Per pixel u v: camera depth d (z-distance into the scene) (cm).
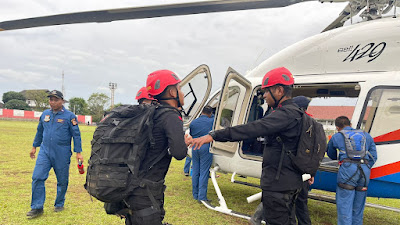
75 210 392
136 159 166
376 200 536
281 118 198
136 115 176
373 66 350
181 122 179
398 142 326
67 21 265
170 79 186
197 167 466
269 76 221
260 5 249
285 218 208
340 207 311
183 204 449
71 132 376
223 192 547
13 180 544
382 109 335
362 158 305
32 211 358
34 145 388
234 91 437
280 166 205
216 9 250
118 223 351
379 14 371
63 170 373
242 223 376
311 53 391
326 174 368
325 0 313
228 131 199
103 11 244
